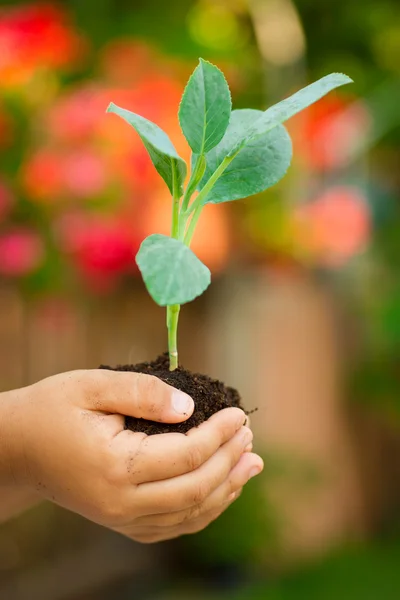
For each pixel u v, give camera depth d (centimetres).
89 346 129
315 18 153
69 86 120
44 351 127
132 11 141
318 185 129
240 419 59
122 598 129
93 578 131
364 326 136
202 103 57
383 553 131
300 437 131
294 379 132
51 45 107
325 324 133
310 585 123
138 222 103
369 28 152
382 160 147
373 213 140
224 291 134
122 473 56
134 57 116
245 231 127
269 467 126
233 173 61
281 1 137
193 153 61
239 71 139
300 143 125
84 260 101
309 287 134
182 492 57
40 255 102
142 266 51
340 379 135
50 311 116
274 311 132
